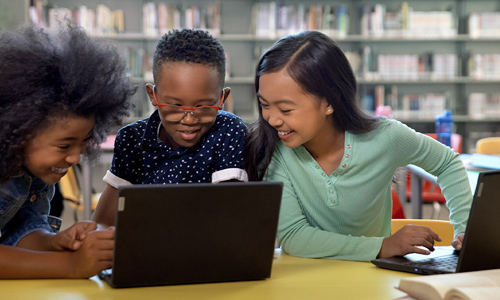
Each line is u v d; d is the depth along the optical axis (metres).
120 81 1.12
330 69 1.28
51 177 1.09
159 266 1.00
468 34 6.09
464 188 1.45
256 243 1.04
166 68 1.25
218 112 1.43
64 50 1.04
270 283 1.05
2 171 1.02
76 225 1.14
